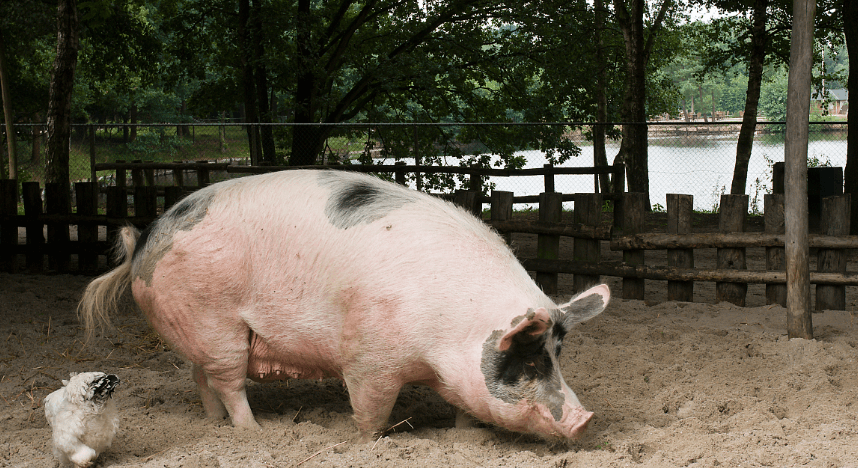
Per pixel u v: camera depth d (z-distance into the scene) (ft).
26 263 27.73
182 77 65.00
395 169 41.70
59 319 20.65
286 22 51.01
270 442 11.86
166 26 62.59
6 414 13.38
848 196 20.58
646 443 11.71
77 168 73.82
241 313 11.98
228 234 11.86
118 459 11.05
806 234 17.54
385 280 10.96
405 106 65.92
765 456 10.87
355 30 62.28
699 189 62.59
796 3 16.98
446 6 58.29
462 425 12.68
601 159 55.57
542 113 59.52
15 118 73.77
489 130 62.64
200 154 104.78
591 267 23.34
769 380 15.08
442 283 10.96
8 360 16.78
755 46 49.39
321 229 11.55
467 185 52.65
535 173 41.06
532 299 11.16
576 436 10.36
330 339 11.55
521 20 54.60
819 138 75.05
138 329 19.81
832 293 20.71
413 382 11.76
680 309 21.35
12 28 60.29
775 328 19.15
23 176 67.31
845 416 12.69
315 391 15.29
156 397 14.51
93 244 26.96
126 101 111.96
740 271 21.53
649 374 15.75
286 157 63.36
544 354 10.67
